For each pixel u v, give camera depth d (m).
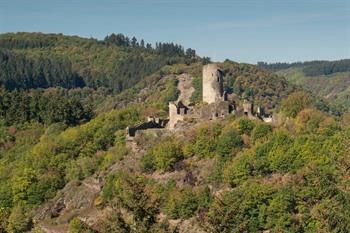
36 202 107.62
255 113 113.06
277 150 84.50
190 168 91.44
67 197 103.88
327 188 38.00
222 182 85.06
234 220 40.12
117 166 103.69
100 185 101.44
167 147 95.25
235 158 87.38
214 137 95.06
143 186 39.09
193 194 79.25
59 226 96.06
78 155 119.06
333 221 35.38
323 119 99.88
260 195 72.50
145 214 37.94
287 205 69.50
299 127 96.88
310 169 42.66
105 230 38.31
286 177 78.88
